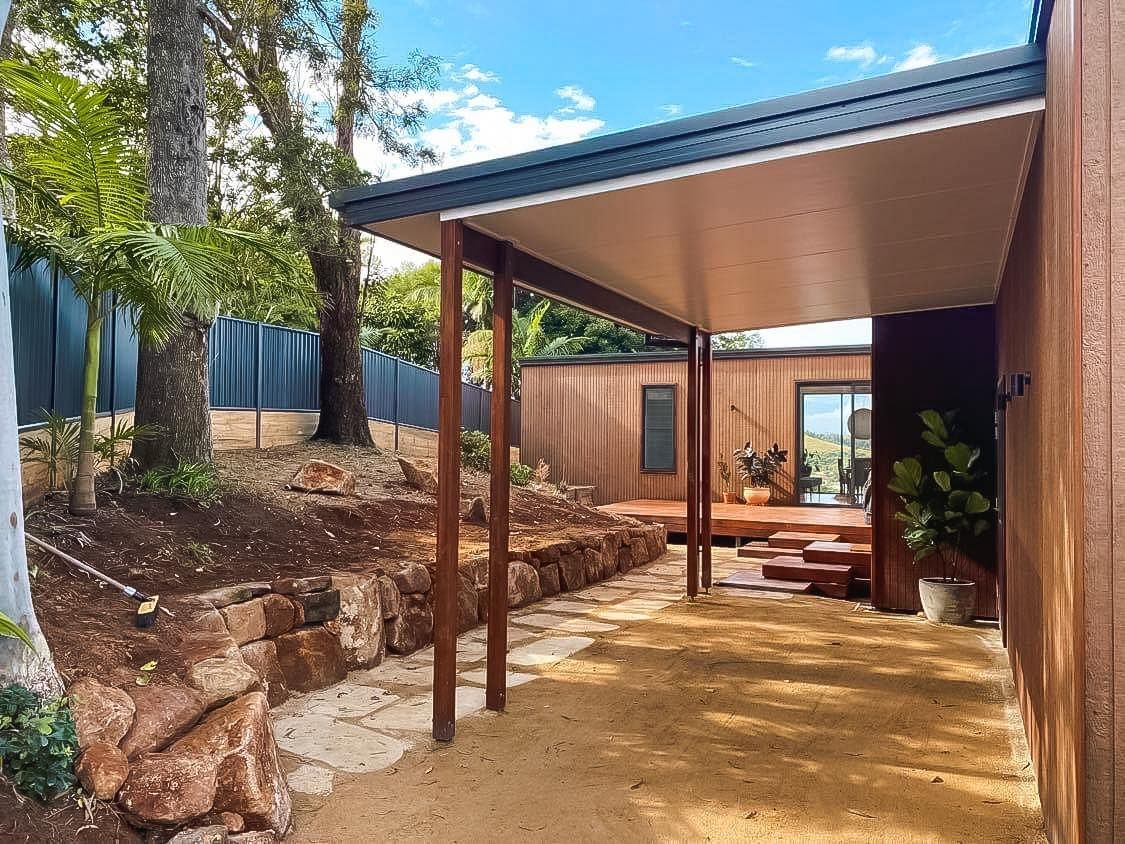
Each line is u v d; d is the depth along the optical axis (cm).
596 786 332
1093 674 199
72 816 237
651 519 1223
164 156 612
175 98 615
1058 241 238
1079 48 201
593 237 445
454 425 400
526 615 682
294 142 861
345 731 391
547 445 1609
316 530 621
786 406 1401
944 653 566
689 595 777
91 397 477
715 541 1231
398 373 1395
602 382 1562
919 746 381
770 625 657
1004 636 577
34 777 237
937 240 448
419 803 312
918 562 720
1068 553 221
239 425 972
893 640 607
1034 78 262
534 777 340
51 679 271
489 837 286
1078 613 203
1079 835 202
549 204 377
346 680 478
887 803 317
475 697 452
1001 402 509
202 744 275
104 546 450
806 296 627
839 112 294
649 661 537
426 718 414
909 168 328
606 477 1555
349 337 1026
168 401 600
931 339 718
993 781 339
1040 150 285
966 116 275
